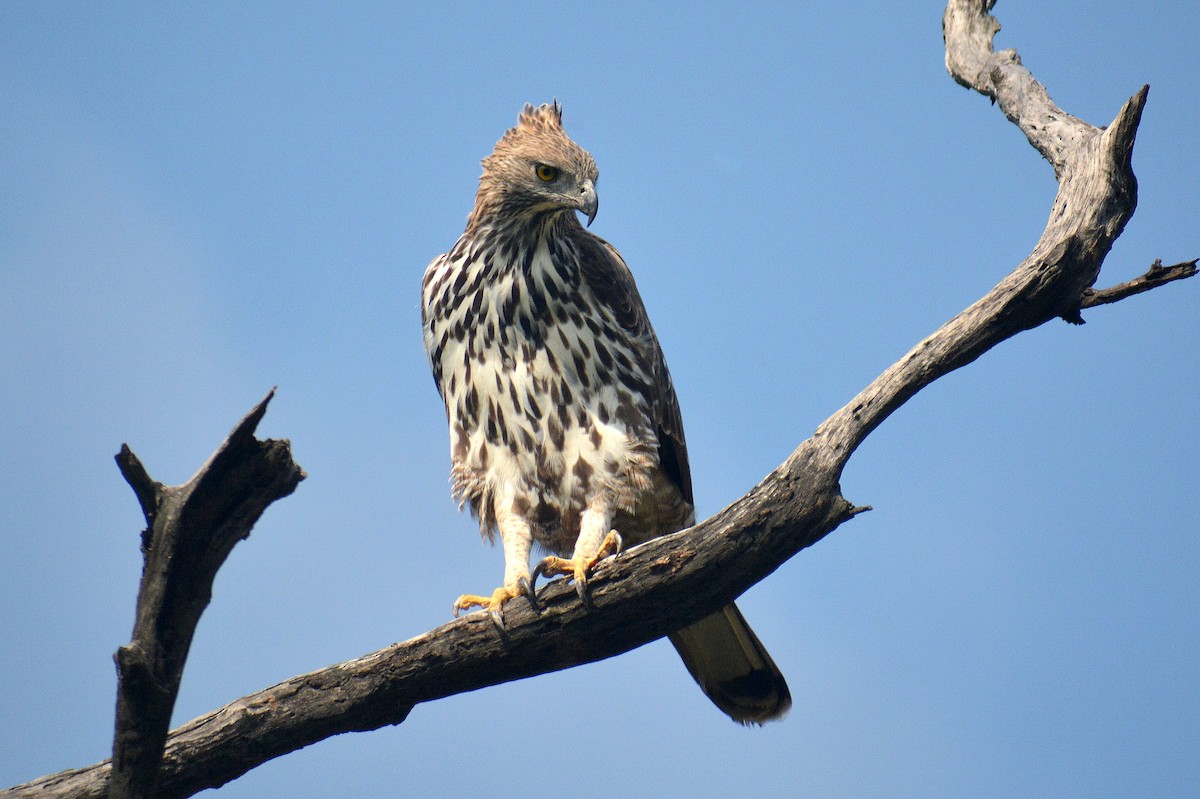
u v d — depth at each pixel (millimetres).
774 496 10180
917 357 10102
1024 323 10219
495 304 13742
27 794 10055
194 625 7832
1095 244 10086
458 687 11000
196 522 7500
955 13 14492
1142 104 10062
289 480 7629
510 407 13719
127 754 8305
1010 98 13664
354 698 10625
